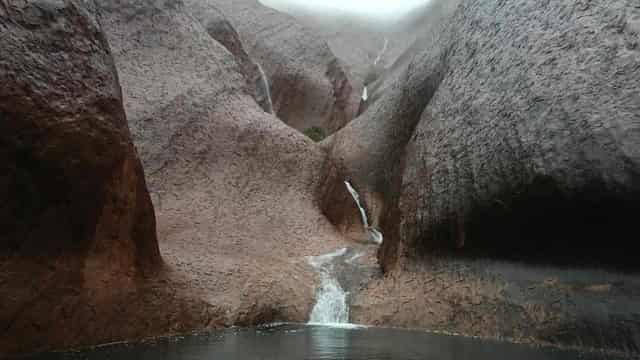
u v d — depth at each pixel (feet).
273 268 58.29
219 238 64.80
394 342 37.93
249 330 44.98
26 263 31.96
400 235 56.03
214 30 112.16
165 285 44.68
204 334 42.04
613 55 38.40
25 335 31.35
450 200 49.49
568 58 41.34
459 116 51.80
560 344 37.37
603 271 37.50
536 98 42.45
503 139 44.60
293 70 140.05
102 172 36.73
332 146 100.58
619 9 39.32
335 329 46.11
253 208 72.79
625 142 35.83
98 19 40.27
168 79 79.82
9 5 31.81
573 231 39.04
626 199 35.60
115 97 38.78
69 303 34.27
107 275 38.01
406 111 83.61
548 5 45.80
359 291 55.36
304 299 53.52
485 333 41.98
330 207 83.41
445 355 32.45
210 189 72.08
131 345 35.58
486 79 49.85
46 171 32.73
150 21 84.48
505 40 49.37
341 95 148.66
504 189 43.45
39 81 32.42
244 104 85.56
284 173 79.77
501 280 43.73
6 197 30.60
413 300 49.42
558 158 39.19
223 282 50.90
